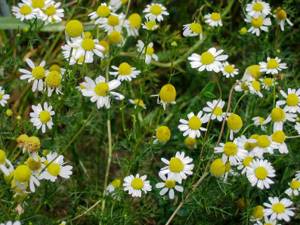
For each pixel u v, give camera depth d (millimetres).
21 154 329
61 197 360
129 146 338
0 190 263
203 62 319
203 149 298
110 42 343
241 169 314
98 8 347
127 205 310
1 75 376
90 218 337
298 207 336
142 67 349
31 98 404
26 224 291
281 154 330
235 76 400
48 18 337
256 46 422
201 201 313
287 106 326
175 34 394
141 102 346
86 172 361
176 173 296
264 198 337
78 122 336
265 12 375
